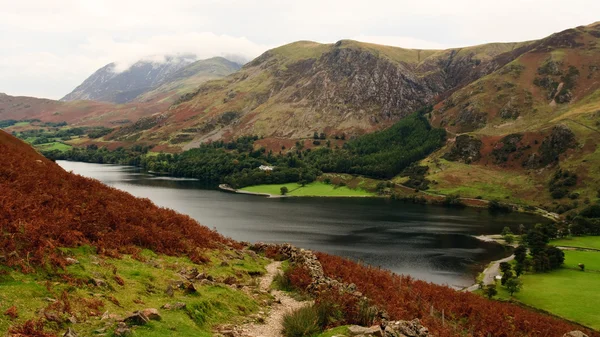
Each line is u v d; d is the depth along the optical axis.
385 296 30.14
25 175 26.64
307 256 36.97
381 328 18.19
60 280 16.30
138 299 17.30
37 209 21.92
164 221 32.06
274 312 22.09
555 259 97.81
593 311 64.06
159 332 14.32
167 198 188.00
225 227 133.25
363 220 158.75
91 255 20.48
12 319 12.39
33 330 12.09
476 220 166.50
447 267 101.00
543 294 74.56
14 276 15.14
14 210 20.25
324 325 19.12
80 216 24.48
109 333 13.29
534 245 113.06
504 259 109.62
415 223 156.75
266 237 121.44
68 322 13.43
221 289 22.25
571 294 73.88
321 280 27.56
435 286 47.12
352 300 21.69
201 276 23.45
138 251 24.33
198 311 17.84
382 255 109.62
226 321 18.66
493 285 82.06
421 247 120.00
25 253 16.91
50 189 26.05
